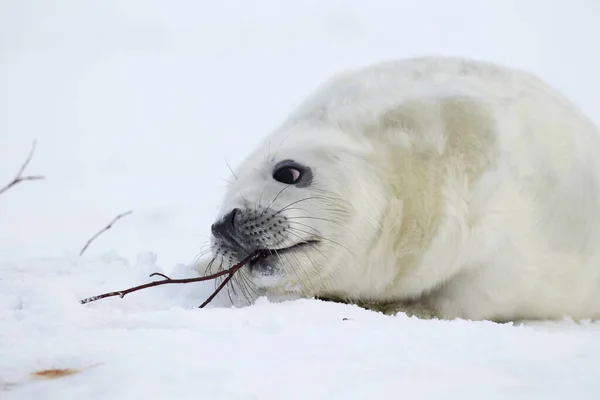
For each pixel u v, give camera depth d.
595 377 7.26
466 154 12.68
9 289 10.98
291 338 8.55
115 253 13.46
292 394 6.69
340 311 10.41
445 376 7.24
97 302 11.02
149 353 7.73
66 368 7.31
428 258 12.66
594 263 12.84
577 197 12.79
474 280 12.61
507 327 10.04
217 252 12.41
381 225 12.80
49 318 9.45
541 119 13.20
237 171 13.40
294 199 12.42
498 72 14.09
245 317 9.69
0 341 8.26
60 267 12.70
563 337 9.34
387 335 8.83
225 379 6.99
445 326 9.51
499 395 6.75
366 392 6.78
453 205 12.53
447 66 14.27
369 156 12.90
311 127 13.47
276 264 12.30
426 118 13.03
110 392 6.67
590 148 13.32
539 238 12.47
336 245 12.59
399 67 14.33
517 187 12.52
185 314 9.42
